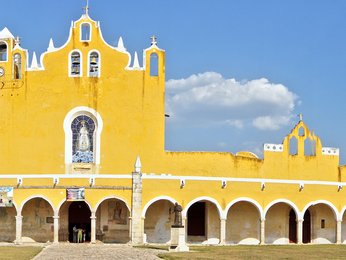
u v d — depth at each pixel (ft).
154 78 232.12
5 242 220.64
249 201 224.53
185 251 179.63
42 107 231.50
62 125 230.27
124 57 232.94
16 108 232.32
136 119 230.27
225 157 230.68
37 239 223.71
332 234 240.32
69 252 171.32
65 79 232.12
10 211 224.94
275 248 197.57
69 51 233.35
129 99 231.09
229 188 222.69
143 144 229.25
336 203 235.61
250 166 232.73
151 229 222.28
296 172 238.27
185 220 216.95
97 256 158.30
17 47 234.38
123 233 221.46
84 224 225.97
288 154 238.07
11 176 219.20
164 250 182.60
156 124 230.07
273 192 227.61
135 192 214.48
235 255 164.96
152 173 227.61
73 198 214.90
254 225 231.09
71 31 234.17
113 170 228.02
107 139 229.25
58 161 228.84
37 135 230.68
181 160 229.45
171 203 223.10
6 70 234.17
